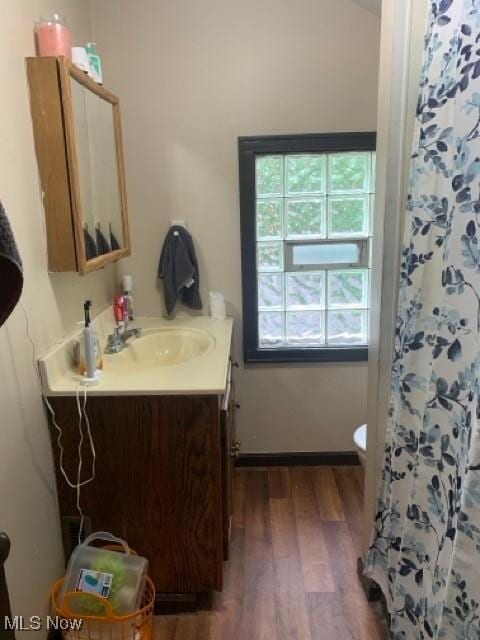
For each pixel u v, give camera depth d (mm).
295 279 2484
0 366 1281
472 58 958
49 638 1563
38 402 1497
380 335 1524
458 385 1068
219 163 2318
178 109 2268
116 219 2041
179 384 1559
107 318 2139
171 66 2229
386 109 1412
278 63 2225
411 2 1273
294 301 2514
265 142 2275
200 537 1660
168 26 2193
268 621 1669
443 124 1146
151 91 2250
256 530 2143
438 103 1155
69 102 1453
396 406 1396
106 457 1602
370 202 2387
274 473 2609
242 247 2385
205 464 1598
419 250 1246
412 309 1285
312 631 1626
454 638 1035
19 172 1374
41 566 1510
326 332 2555
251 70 2232
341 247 2441
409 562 1320
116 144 2020
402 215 1409
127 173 2322
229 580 1853
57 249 1543
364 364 2541
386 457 1515
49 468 1575
